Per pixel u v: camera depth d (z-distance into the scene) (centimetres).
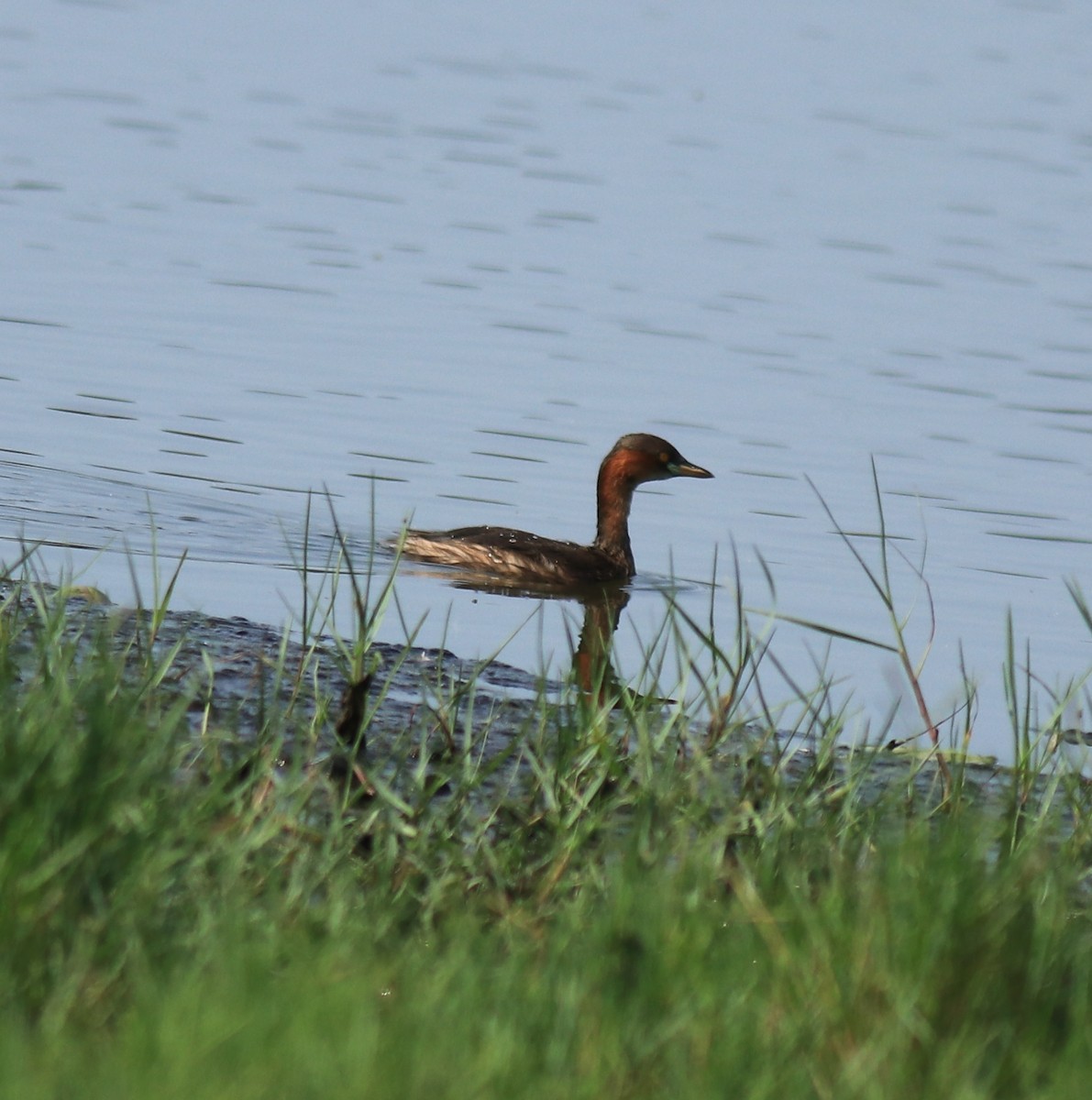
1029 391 2269
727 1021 675
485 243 2794
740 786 1027
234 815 834
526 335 2402
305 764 989
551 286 2606
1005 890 759
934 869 754
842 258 2811
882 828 955
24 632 1134
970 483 1980
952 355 2392
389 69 3959
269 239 2738
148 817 764
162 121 3397
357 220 2869
